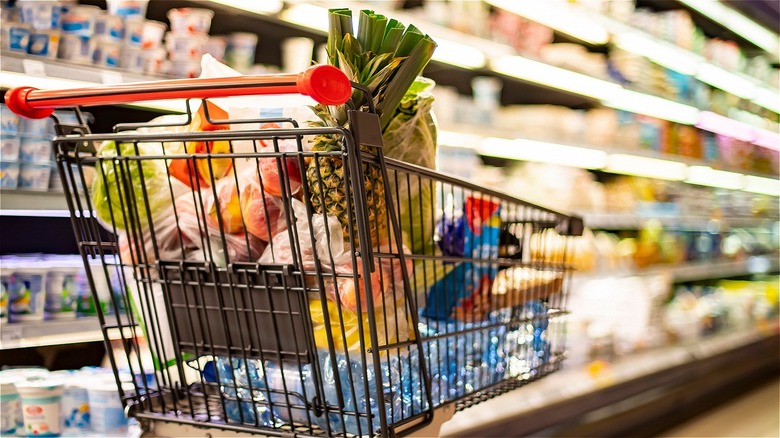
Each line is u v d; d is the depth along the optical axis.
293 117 0.87
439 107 2.67
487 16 2.83
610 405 2.96
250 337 0.84
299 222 0.83
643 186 4.03
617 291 3.38
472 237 1.00
